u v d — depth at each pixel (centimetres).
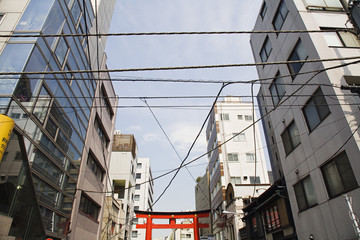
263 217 1919
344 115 1017
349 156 979
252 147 3862
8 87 1080
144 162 6669
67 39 1580
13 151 1070
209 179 4603
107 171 2573
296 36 1413
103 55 2450
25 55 1163
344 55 1206
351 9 1045
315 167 1199
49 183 1370
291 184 1423
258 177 3588
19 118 1111
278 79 1639
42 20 1303
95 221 2153
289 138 1490
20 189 1109
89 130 2028
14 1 1343
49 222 1366
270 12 1762
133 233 5378
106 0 2498
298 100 1377
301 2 1438
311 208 1212
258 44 1983
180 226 3212
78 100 1792
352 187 961
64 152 1566
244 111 4275
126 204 3722
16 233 1092
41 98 1289
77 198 1723
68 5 1597
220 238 3269
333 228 1044
